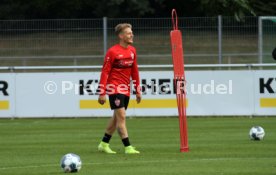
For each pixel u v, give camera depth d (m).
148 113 71.00
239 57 85.12
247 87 71.12
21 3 127.12
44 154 42.69
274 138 50.34
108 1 124.25
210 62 86.50
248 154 40.75
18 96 72.00
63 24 84.56
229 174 32.94
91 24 84.25
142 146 46.16
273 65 72.50
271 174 32.88
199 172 33.69
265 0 121.81
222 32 84.00
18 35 84.50
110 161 38.53
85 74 71.38
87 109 71.75
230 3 112.25
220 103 71.25
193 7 121.31
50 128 61.94
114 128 42.66
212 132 55.81
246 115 71.25
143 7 123.38
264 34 84.00
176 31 41.81
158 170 34.62
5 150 45.09
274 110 71.12
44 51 84.69
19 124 66.25
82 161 38.62
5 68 73.12
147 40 87.00
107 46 83.56
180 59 41.88
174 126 62.12
